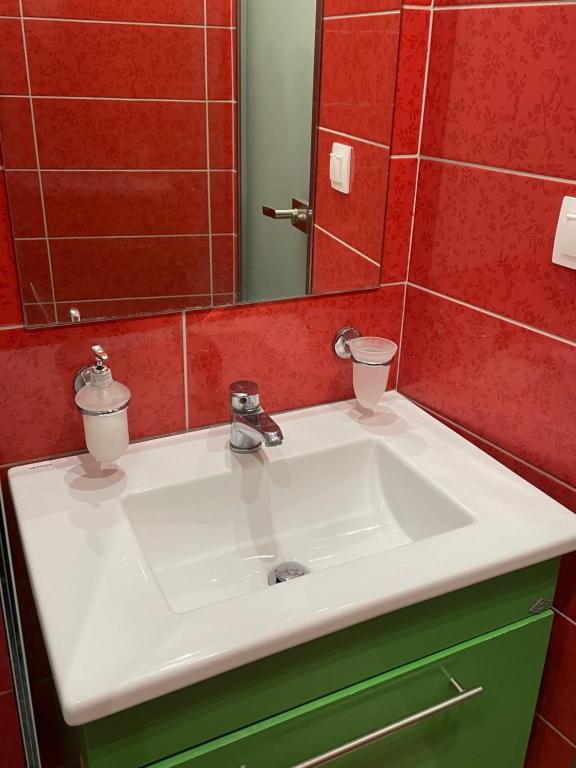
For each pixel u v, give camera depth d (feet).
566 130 3.08
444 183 3.80
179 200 3.41
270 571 3.54
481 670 3.28
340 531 3.79
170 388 3.75
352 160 3.75
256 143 3.48
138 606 2.65
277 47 3.37
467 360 3.91
